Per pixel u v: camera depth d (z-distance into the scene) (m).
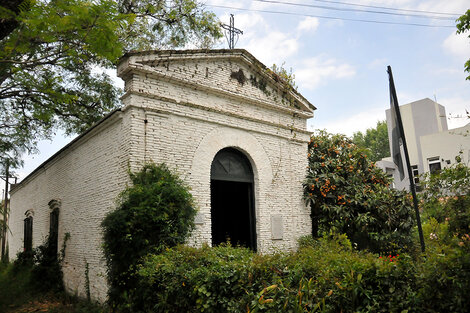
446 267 4.02
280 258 5.57
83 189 10.13
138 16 12.95
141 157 8.05
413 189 7.13
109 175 8.74
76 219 10.44
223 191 12.27
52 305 9.75
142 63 8.34
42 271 11.55
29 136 13.78
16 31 6.61
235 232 11.40
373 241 11.27
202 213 8.77
